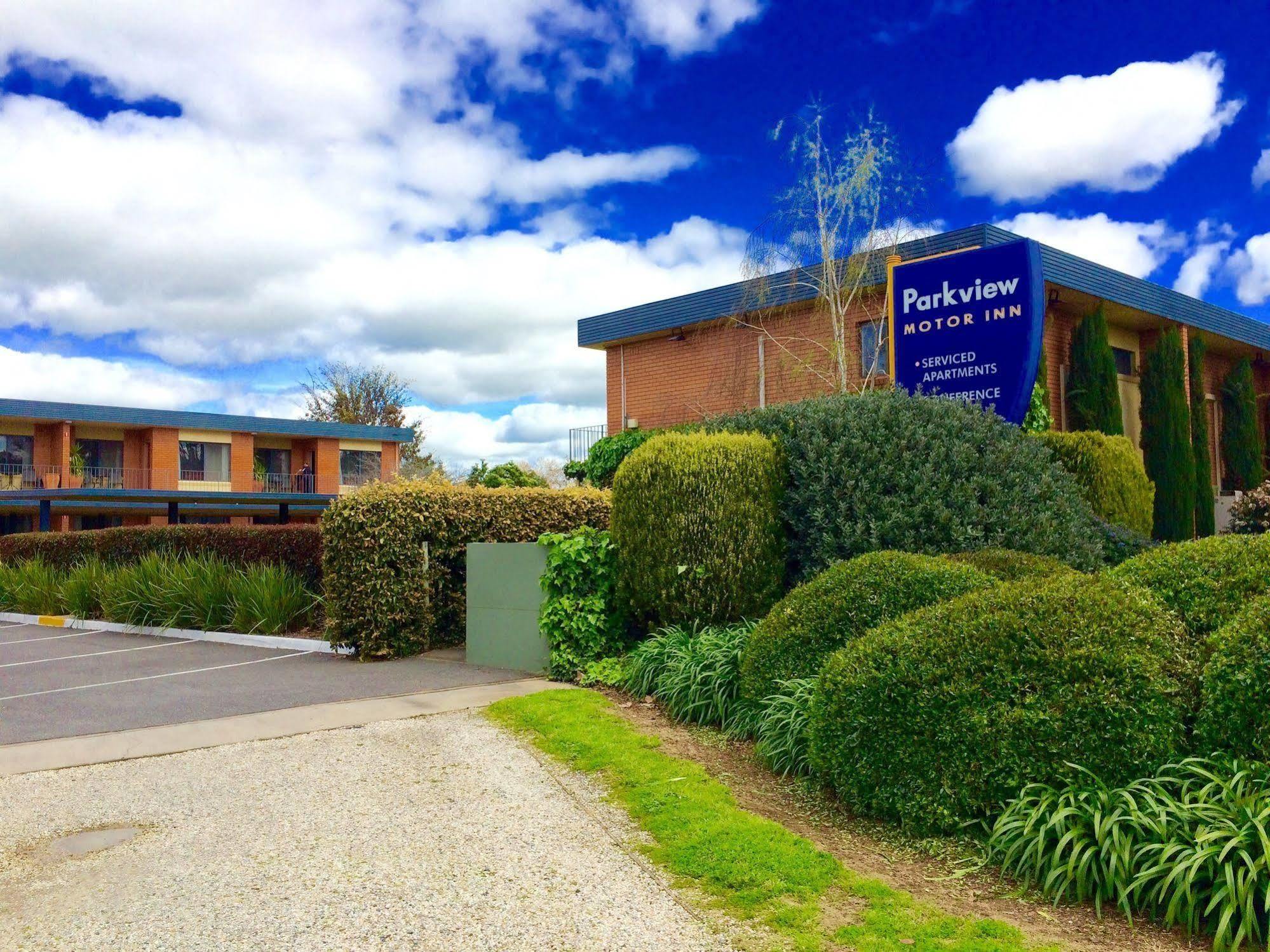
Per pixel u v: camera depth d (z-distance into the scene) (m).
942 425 7.63
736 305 17.91
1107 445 10.99
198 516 37.09
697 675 6.54
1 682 9.06
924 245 15.01
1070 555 7.23
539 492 11.51
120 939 3.32
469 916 3.47
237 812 4.75
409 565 9.88
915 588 5.37
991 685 4.10
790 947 3.15
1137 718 3.80
